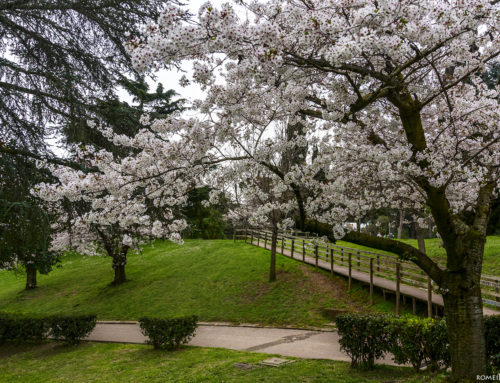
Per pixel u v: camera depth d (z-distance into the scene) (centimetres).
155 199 570
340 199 546
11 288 2002
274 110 571
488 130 567
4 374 824
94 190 477
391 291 1134
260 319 1231
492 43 468
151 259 2088
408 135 466
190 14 343
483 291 884
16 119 841
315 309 1241
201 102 527
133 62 343
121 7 836
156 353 900
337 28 362
